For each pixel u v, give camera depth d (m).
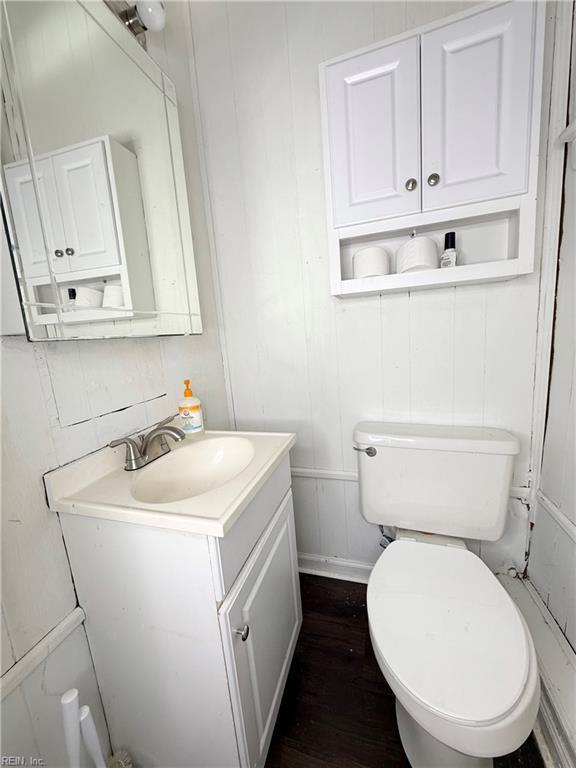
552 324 1.02
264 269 1.31
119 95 0.89
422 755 0.79
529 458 1.12
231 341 1.42
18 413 0.64
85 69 0.78
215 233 1.35
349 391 1.29
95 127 0.81
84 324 0.76
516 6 0.79
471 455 1.03
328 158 1.01
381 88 0.92
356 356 1.25
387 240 1.12
